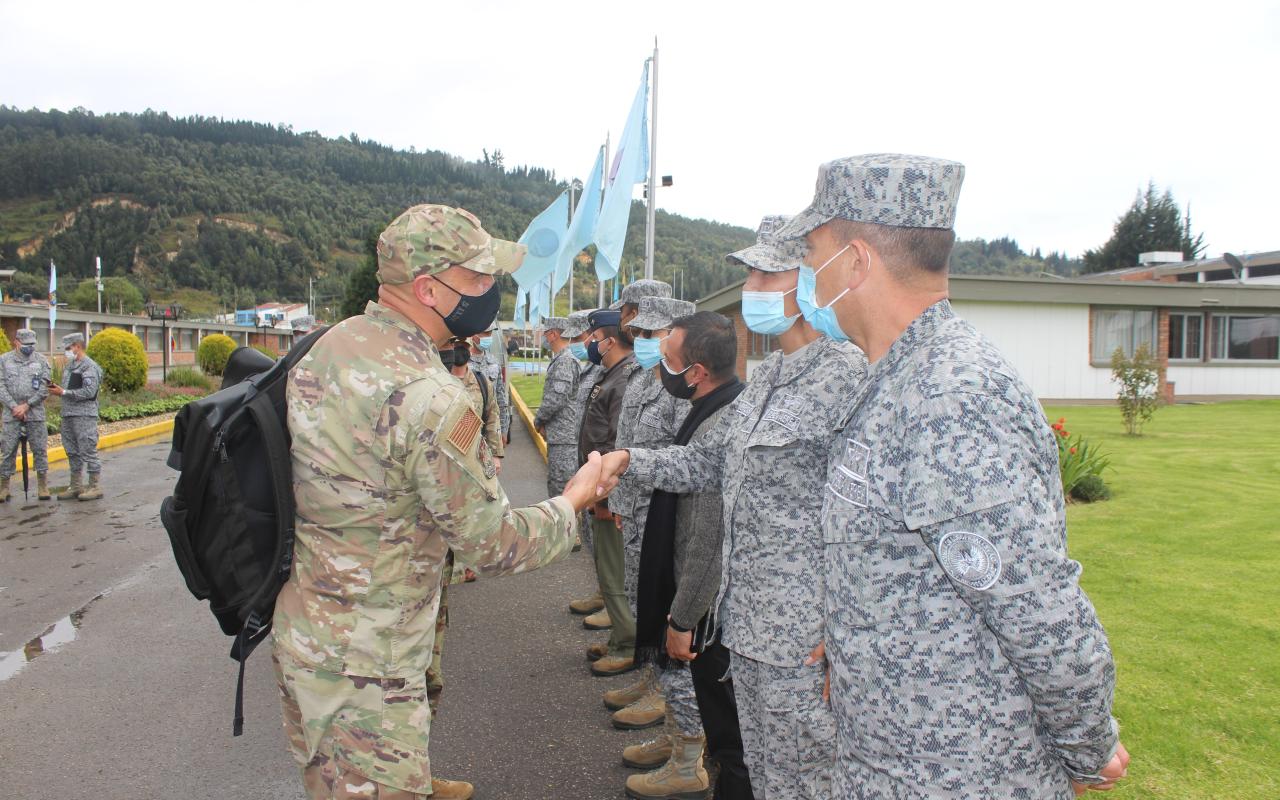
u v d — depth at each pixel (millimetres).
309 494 1739
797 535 1998
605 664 4102
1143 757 2773
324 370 1753
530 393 21703
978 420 1147
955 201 1383
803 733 2010
